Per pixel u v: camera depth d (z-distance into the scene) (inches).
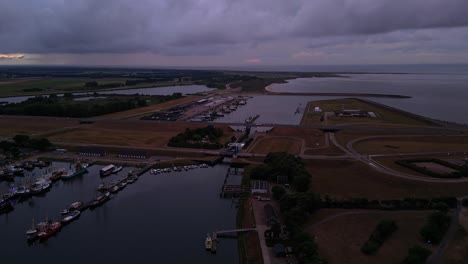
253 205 5187.0
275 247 3927.2
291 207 4702.3
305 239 3890.3
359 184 5831.7
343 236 4192.9
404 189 5536.4
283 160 6412.4
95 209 5413.4
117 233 4667.8
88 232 4717.0
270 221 4520.2
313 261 3491.6
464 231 4232.3
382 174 6097.4
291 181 5940.0
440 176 5861.2
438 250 3853.3
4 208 5413.4
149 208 5403.5
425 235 4008.4
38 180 6333.7
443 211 4611.2
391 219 4525.1
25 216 5226.4
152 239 4495.6
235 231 4466.0
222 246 4301.2
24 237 4638.3
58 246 4399.6
